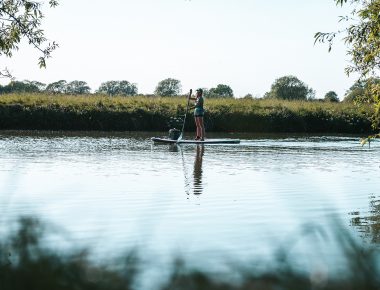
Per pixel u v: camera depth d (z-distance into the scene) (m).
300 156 13.63
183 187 7.76
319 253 2.30
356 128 30.11
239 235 4.59
